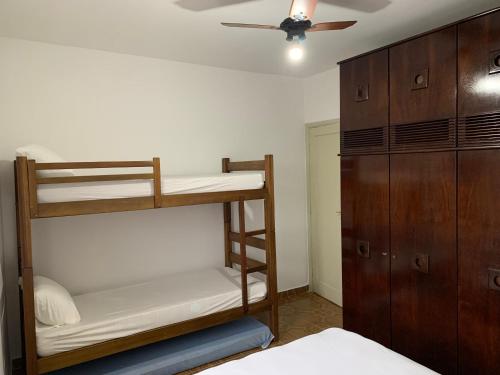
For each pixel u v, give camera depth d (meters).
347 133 3.10
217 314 2.97
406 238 2.65
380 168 2.82
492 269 2.16
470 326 2.29
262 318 3.72
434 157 2.45
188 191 2.83
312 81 4.23
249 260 3.56
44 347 2.30
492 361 2.18
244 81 3.95
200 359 2.86
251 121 4.01
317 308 4.01
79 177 2.38
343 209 3.18
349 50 3.25
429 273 2.51
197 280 3.38
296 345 1.99
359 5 2.35
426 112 2.48
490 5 2.36
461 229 2.31
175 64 3.53
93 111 3.14
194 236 3.70
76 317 2.47
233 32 2.76
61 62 3.00
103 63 3.18
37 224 2.96
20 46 2.85
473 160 2.23
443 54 2.36
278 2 2.25
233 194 3.04
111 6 2.28
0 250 2.54
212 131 3.77
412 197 2.60
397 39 2.97
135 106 3.34
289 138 4.29
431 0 2.28
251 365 1.79
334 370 1.72
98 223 3.20
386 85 2.74
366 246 2.96
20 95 2.86
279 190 4.23
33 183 2.25
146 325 2.65
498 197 2.12
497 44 2.08
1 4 2.23
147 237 3.43
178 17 2.47
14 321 2.85
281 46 3.11
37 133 2.93
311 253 4.45
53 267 3.03
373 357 1.82
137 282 3.39
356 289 3.10
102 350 2.48
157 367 2.68
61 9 2.31
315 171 4.32
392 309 2.79
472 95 2.21
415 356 2.63
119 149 3.27
